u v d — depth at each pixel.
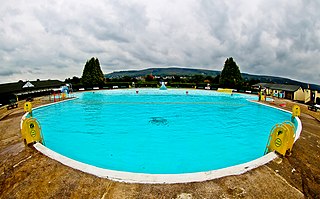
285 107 20.12
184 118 17.08
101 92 35.44
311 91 28.70
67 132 12.87
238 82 42.94
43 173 5.98
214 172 5.88
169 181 5.41
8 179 6.04
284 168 6.35
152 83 46.28
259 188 5.28
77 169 6.07
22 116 14.00
